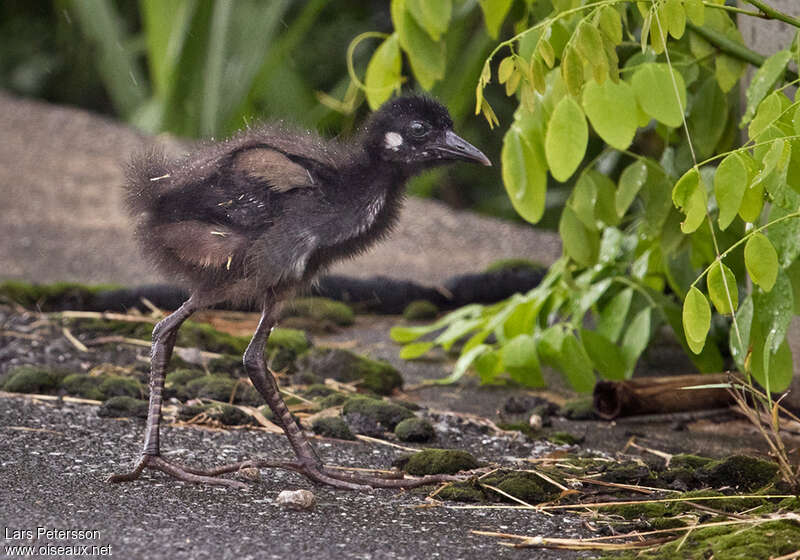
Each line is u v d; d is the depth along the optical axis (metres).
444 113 8.55
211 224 8.05
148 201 8.27
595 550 6.98
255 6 21.91
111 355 11.70
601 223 10.90
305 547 6.75
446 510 7.70
